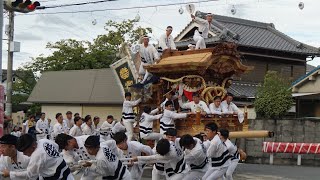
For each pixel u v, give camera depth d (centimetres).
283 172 1497
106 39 3177
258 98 2131
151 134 1308
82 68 3117
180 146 770
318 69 2133
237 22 2947
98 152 658
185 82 1366
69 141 709
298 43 2783
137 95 1496
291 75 2816
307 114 2195
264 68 2705
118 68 1652
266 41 2742
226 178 988
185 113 1314
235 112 1385
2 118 990
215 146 841
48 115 2708
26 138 579
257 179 1316
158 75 1453
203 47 1502
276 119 1905
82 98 2519
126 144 759
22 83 3650
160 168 853
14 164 620
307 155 1770
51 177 597
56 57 3200
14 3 1069
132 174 838
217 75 1398
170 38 1523
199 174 804
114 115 2419
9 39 2033
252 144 1903
